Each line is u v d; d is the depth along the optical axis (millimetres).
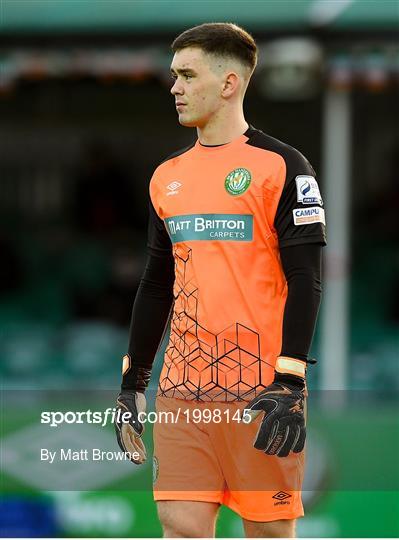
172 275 12180
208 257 11227
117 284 36750
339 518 18656
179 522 11336
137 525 18406
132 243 39125
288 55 23250
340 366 27234
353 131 38125
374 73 23719
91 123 38500
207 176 11328
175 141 38625
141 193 39219
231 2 24812
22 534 18359
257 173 11086
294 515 11281
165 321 12305
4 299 38812
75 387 28484
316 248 10938
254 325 11141
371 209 39031
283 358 10766
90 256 39750
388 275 38781
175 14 24562
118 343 34719
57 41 24359
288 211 10961
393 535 18562
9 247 39656
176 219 11422
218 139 11406
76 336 35281
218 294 11172
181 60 11320
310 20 23594
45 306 37875
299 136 37406
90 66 24328
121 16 24672
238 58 11336
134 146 38844
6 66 24562
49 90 37688
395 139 38094
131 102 37938
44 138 39312
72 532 18406
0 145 39438
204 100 11289
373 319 36812
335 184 27219
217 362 11234
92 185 39281
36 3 25875
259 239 11094
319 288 10930
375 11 23875
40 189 40062
